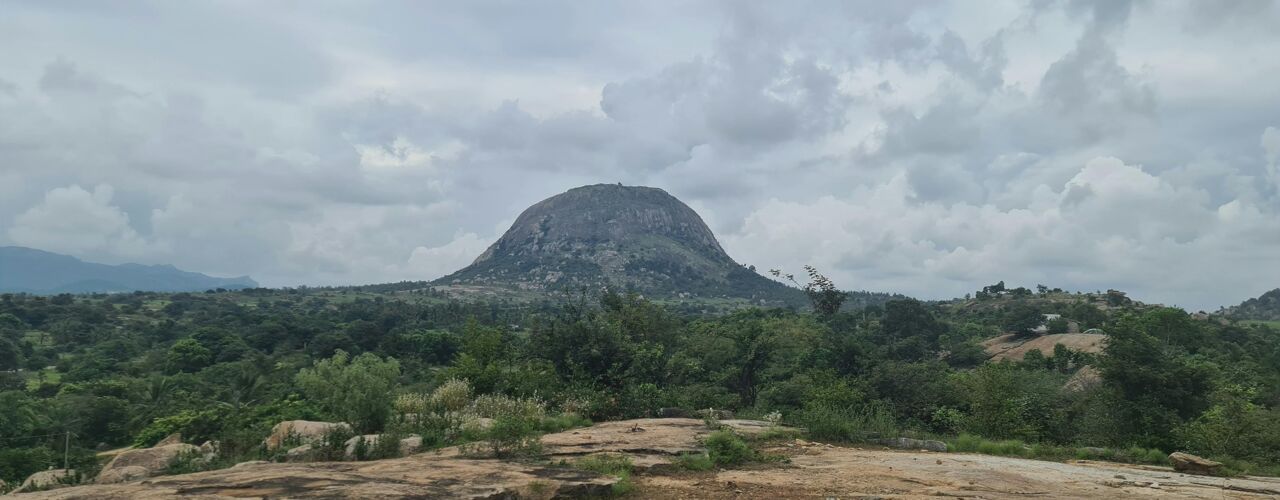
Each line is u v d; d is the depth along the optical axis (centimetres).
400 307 12756
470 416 1969
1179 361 3050
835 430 1894
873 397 3394
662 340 4759
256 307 13938
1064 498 1085
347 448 1404
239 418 3912
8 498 843
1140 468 1520
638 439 1619
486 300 18762
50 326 10006
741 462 1395
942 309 13412
